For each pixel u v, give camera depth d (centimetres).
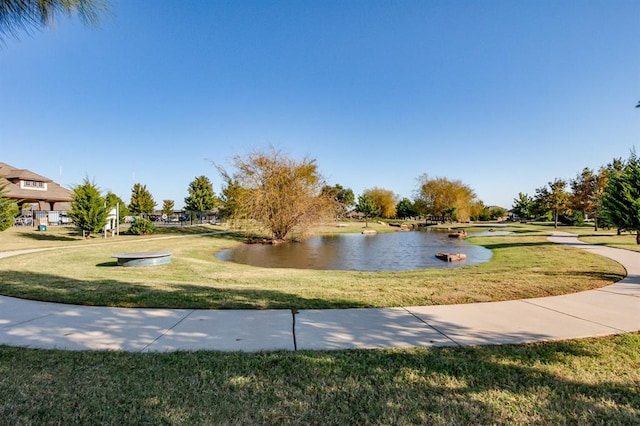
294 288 782
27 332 478
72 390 320
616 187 1802
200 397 309
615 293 703
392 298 666
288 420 276
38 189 3856
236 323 518
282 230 2778
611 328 491
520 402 301
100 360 384
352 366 369
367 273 1123
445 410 289
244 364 374
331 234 3547
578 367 368
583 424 271
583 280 831
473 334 470
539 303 628
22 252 1606
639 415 283
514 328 493
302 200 2738
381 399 306
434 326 503
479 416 280
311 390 322
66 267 1138
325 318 542
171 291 720
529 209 4994
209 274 1068
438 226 5059
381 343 438
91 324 512
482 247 2248
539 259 1379
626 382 337
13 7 391
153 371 358
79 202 2486
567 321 523
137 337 460
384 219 7331
